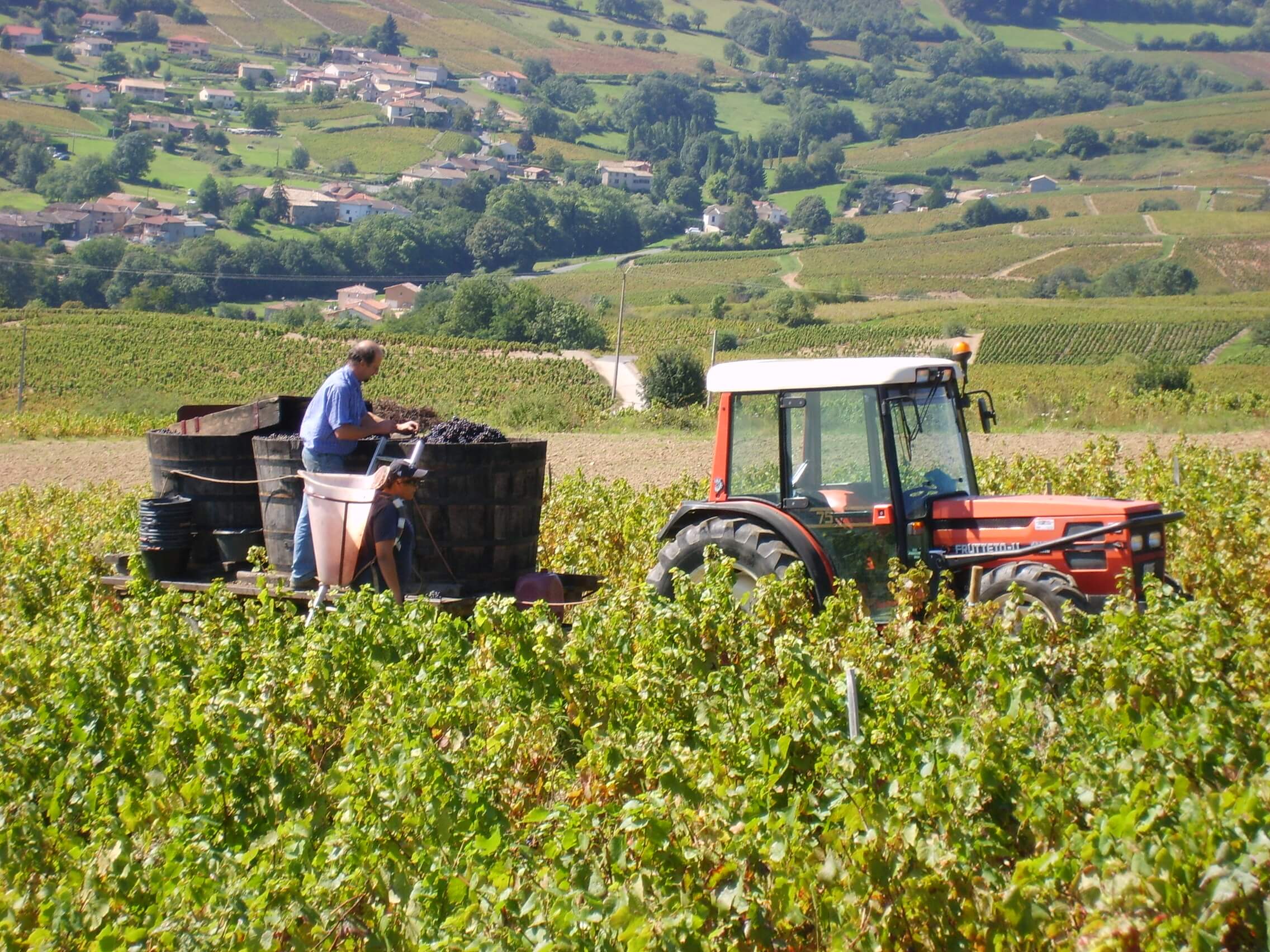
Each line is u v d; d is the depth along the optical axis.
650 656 17.92
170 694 16.97
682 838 12.16
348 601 20.12
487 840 12.50
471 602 22.55
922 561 23.48
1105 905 10.07
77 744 17.52
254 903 11.73
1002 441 66.06
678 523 25.50
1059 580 21.83
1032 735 14.91
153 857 13.88
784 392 24.31
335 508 21.83
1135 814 10.67
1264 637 19.38
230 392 190.12
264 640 20.20
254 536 26.19
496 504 23.70
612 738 15.30
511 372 194.38
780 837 11.43
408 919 11.76
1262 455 50.19
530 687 17.42
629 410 106.69
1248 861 9.98
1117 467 53.25
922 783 12.19
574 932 10.99
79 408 140.50
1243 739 13.85
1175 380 111.12
